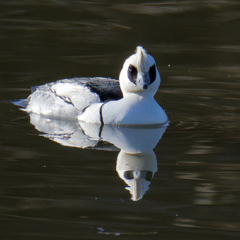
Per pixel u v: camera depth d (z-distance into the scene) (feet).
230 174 31.83
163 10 79.77
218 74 58.75
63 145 37.11
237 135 39.86
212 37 70.59
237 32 72.08
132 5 82.17
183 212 27.04
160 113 43.32
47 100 46.19
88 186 29.89
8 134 39.37
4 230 25.09
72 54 64.59
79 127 42.29
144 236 24.58
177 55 64.85
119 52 65.57
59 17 77.56
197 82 56.13
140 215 26.63
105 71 59.31
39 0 83.51
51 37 70.08
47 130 40.96
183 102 50.03
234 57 64.13
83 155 35.04
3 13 78.59
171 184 30.48
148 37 70.23
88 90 45.55
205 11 79.10
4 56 63.16
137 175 31.55
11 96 51.31
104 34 71.10
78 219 26.17
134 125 42.78
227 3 82.17
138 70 41.78
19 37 69.62
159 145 37.55
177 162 33.91
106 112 43.16
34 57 63.26
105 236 24.61
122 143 38.11
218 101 50.34
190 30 72.59
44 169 32.35
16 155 34.60
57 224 25.73
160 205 27.86
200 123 43.47
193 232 25.07
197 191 29.43
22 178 30.81
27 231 24.99
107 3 83.25
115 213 26.94
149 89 43.45
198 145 37.40
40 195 28.71
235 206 27.71
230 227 25.62
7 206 27.40
